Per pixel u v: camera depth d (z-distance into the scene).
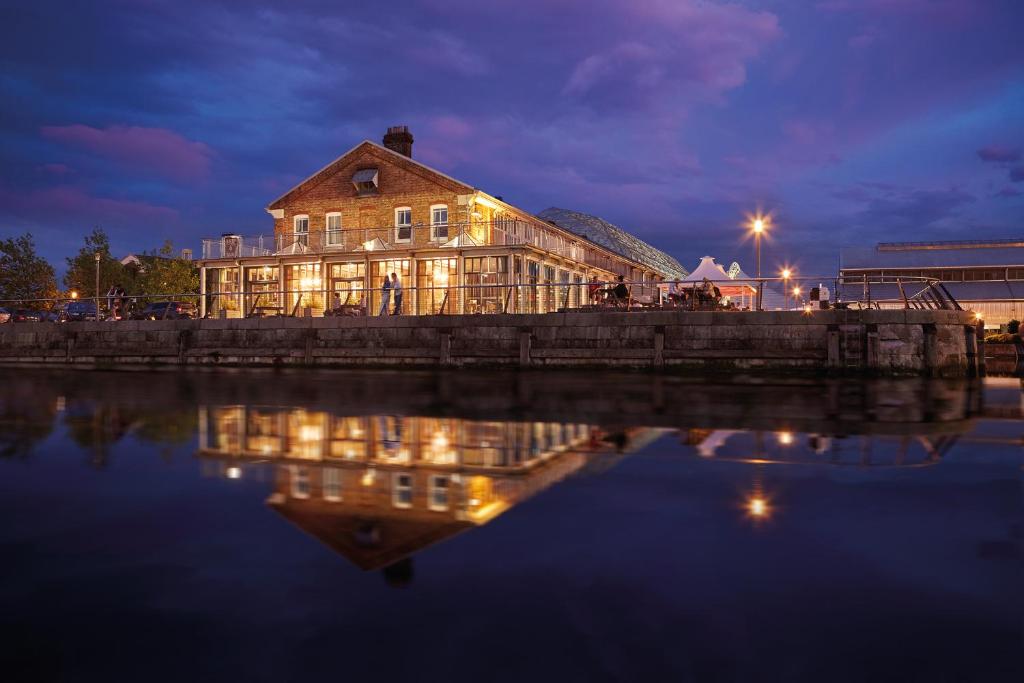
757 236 26.64
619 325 18.81
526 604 2.06
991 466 4.41
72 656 1.78
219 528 2.93
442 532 2.83
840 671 1.65
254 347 23.59
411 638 1.84
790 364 17.33
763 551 2.57
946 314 16.72
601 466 4.41
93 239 51.72
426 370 19.66
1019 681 1.61
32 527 2.98
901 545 2.67
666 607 2.04
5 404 9.21
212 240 32.62
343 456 4.83
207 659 1.75
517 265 28.75
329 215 33.78
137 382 14.30
